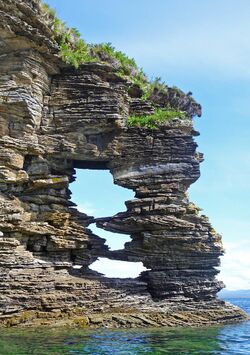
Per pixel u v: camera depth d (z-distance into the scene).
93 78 39.78
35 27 36.75
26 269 33.62
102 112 39.19
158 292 38.75
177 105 46.00
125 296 36.69
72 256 38.84
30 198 37.66
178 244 39.66
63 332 29.28
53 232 37.22
